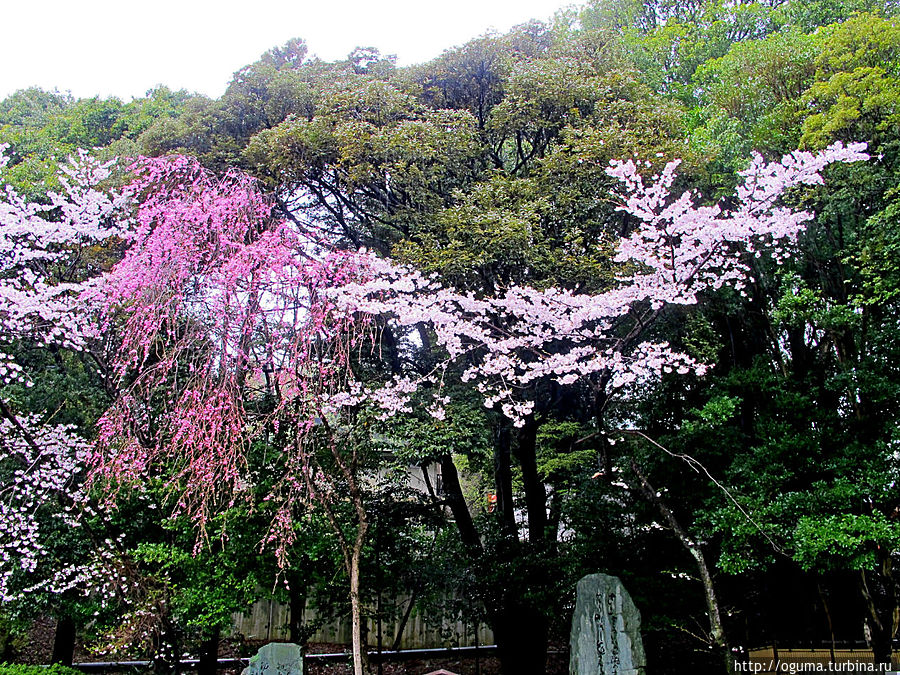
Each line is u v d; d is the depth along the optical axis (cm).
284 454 666
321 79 930
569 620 848
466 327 627
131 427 556
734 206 802
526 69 841
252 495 602
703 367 660
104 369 620
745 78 888
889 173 704
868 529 633
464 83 943
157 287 508
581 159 731
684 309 799
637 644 615
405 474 898
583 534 908
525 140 930
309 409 555
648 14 1387
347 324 568
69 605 725
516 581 874
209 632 731
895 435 679
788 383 812
